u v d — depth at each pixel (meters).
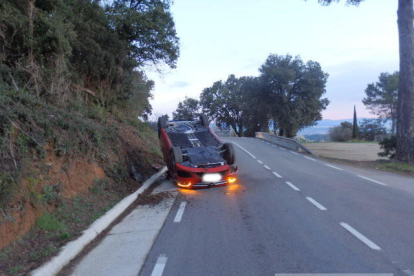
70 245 5.07
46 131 6.76
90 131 9.05
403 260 4.46
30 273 4.12
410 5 13.94
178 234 5.85
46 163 6.60
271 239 5.43
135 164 11.41
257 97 39.56
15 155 5.55
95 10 13.33
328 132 56.34
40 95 9.46
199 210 7.42
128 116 17.70
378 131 53.59
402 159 14.15
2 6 8.48
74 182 7.46
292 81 38.09
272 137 28.17
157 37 16.36
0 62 8.33
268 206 7.55
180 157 9.50
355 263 4.41
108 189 8.59
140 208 7.77
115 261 4.78
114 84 15.30
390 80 48.84
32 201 5.64
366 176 11.41
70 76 11.30
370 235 5.45
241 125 61.00
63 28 10.08
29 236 5.21
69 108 10.30
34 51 9.33
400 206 7.26
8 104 6.21
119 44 14.14
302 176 11.48
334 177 11.22
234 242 5.36
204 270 4.38
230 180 9.70
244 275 4.19
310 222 6.26
